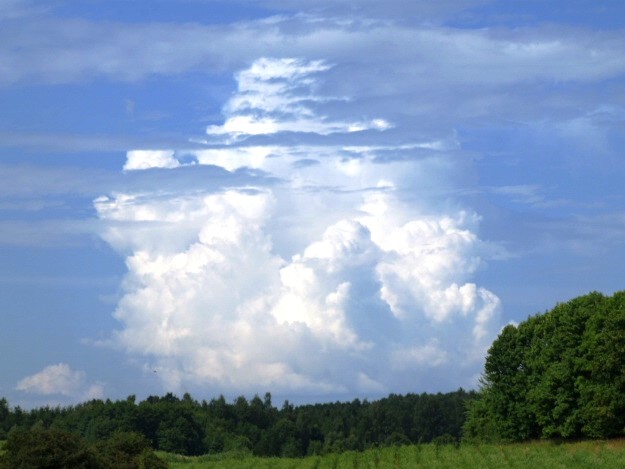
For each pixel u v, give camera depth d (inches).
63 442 1957.4
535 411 3225.9
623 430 3002.0
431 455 2728.8
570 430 3105.3
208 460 3253.0
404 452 2834.6
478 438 3464.6
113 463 2090.3
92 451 2010.3
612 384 3011.8
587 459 2463.1
